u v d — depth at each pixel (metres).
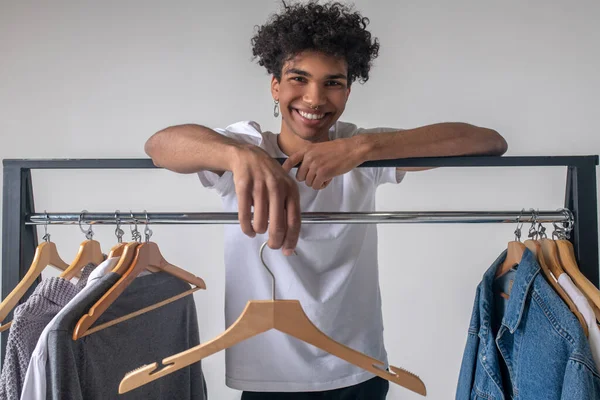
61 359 0.88
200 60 2.22
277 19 1.16
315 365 1.29
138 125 2.22
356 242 1.28
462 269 2.22
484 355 1.07
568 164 1.06
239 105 2.22
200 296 2.25
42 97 2.22
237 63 2.22
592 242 1.07
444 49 2.18
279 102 1.15
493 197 2.24
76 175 2.26
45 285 1.00
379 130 1.36
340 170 0.97
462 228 2.21
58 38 2.22
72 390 0.89
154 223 1.11
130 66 2.22
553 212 1.07
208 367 2.25
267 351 1.29
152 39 2.22
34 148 2.22
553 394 0.94
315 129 1.13
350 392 1.33
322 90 1.08
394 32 2.18
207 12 2.21
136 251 1.08
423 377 2.24
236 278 1.28
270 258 1.25
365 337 1.32
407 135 1.02
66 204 2.26
